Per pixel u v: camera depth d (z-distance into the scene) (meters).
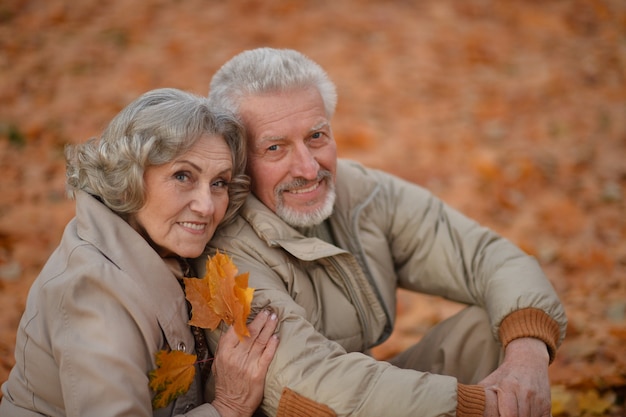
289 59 2.42
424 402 2.03
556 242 4.70
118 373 1.95
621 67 7.41
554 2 8.89
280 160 2.40
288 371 2.11
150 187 2.13
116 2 8.47
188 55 7.27
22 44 7.34
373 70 7.23
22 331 2.11
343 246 2.60
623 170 5.58
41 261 4.34
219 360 2.15
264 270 2.34
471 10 8.62
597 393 3.06
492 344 2.54
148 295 2.09
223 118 2.23
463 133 6.21
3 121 5.94
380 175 2.82
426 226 2.70
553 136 6.16
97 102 6.33
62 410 2.09
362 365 2.10
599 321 3.71
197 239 2.20
